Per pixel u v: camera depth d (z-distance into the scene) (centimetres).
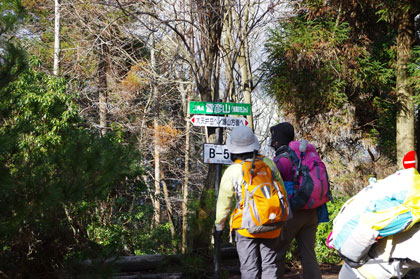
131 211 1157
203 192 577
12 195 337
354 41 1445
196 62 708
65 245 490
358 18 1449
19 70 404
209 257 548
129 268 559
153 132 2117
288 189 376
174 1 827
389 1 1239
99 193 373
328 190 376
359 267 276
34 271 455
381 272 269
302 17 1454
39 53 2125
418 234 262
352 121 1296
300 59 1276
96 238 884
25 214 335
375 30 1483
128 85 2044
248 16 1209
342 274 289
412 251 260
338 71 1313
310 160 380
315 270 392
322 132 1275
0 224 331
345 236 270
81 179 348
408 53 1293
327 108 1314
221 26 688
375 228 256
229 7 729
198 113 559
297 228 385
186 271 507
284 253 400
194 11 693
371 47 1448
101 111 2094
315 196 368
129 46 2136
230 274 570
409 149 1249
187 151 2175
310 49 1293
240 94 1677
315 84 1284
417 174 270
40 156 392
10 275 424
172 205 2230
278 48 1341
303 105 1315
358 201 274
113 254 549
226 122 568
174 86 2155
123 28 1471
